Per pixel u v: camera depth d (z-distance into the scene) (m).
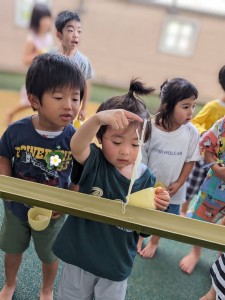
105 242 0.80
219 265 1.00
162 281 1.29
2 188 0.69
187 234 0.63
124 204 0.67
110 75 3.89
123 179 0.77
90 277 0.86
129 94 0.78
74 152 0.71
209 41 3.90
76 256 0.82
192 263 1.37
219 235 0.63
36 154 0.89
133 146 0.72
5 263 1.06
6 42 3.71
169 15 3.86
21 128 0.88
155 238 1.38
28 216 0.87
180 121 1.12
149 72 4.01
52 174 0.91
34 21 2.40
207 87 3.82
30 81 0.82
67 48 1.51
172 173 1.21
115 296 0.86
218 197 1.19
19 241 1.00
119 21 3.91
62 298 0.91
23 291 1.16
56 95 0.81
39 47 2.44
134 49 4.01
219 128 1.11
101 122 0.65
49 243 0.99
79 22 1.51
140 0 3.82
